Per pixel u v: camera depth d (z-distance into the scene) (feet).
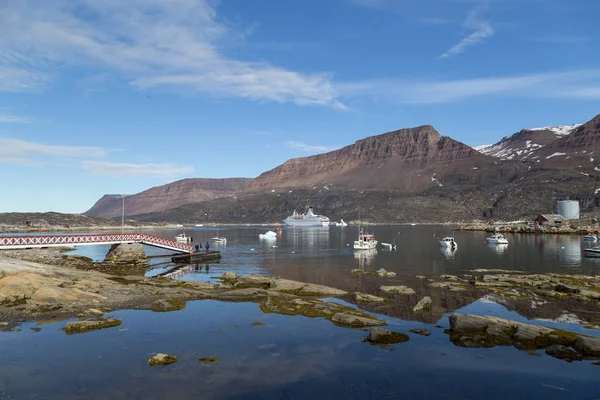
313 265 267.80
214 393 69.92
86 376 75.77
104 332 101.71
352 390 72.08
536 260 285.64
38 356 85.15
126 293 144.36
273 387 72.69
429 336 101.04
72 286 142.00
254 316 118.21
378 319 115.96
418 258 310.04
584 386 73.46
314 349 91.66
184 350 90.07
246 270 240.73
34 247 247.50
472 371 80.18
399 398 69.41
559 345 91.04
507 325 101.35
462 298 147.33
